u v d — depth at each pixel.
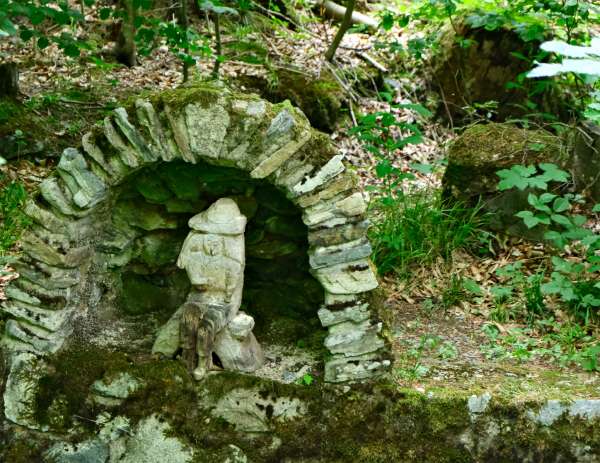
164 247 3.72
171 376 3.38
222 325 3.35
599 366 3.83
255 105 3.17
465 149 5.00
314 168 3.21
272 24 6.93
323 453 3.37
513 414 3.36
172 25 4.94
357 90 6.53
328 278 3.29
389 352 3.38
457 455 3.36
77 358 3.46
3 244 4.76
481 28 6.30
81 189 3.28
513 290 4.50
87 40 6.56
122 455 3.43
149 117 3.20
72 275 3.43
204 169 3.50
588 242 4.19
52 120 5.64
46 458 3.46
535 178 4.39
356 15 7.28
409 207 4.98
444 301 4.45
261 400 3.36
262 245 3.69
